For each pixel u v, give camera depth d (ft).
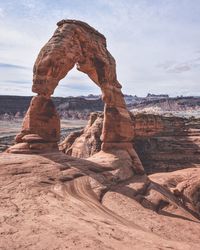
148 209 64.03
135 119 159.22
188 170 116.88
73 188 57.62
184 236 51.24
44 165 62.03
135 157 90.99
